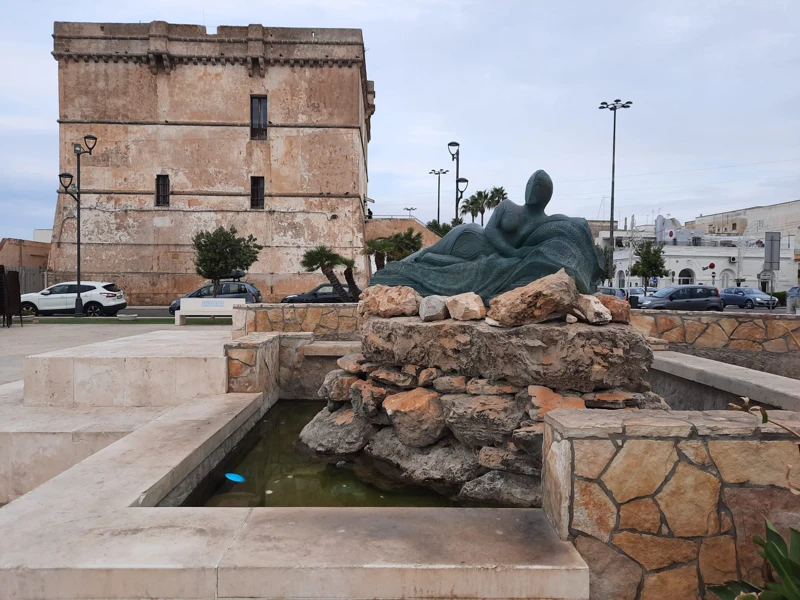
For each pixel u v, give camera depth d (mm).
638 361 3764
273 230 31156
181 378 5652
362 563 2180
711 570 2336
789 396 4195
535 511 2705
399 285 5238
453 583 2168
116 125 30359
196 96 30625
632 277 45375
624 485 2330
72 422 4938
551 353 3705
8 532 2449
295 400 6879
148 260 30656
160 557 2221
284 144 31125
